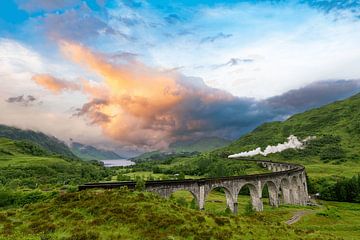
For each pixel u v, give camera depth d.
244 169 199.12
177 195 119.75
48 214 39.31
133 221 36.00
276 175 102.31
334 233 58.31
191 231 35.00
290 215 80.62
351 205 128.88
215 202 111.44
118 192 45.97
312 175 183.00
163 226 35.41
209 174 176.75
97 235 31.52
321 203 135.12
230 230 37.97
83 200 42.78
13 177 163.00
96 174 186.88
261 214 77.31
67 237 30.80
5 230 33.84
